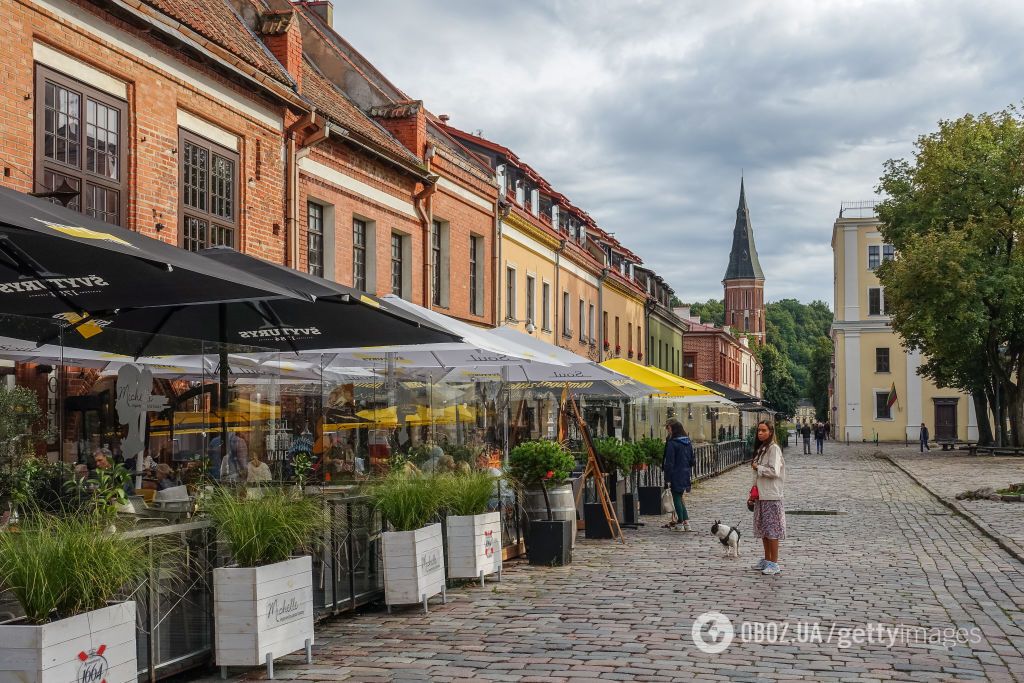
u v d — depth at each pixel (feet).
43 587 18.51
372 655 26.76
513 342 52.24
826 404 413.59
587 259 136.56
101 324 23.99
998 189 159.12
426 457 39.19
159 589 23.35
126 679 20.18
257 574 24.29
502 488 44.16
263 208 56.75
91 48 43.04
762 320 545.44
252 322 38.50
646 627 30.25
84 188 42.93
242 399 28.17
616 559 45.93
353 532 32.40
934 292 153.38
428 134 93.30
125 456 23.53
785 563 44.39
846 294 266.77
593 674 24.49
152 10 45.83
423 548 33.09
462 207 88.74
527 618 31.73
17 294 29.60
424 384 41.14
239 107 54.39
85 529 20.11
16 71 38.73
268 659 24.53
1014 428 162.20
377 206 71.56
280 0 69.05
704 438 136.67
